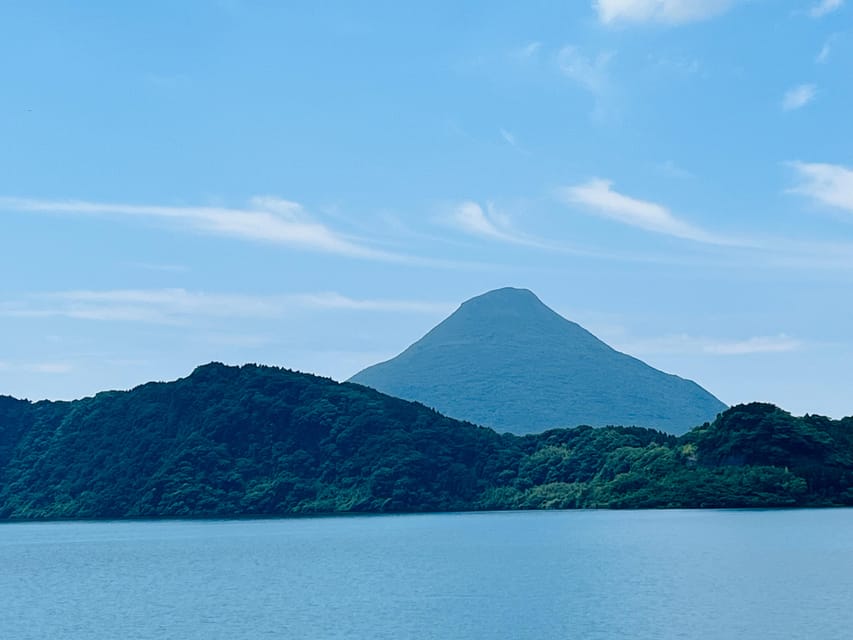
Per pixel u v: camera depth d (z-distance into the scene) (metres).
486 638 108.62
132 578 176.62
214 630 117.88
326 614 127.56
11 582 173.62
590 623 115.69
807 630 108.94
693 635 107.19
